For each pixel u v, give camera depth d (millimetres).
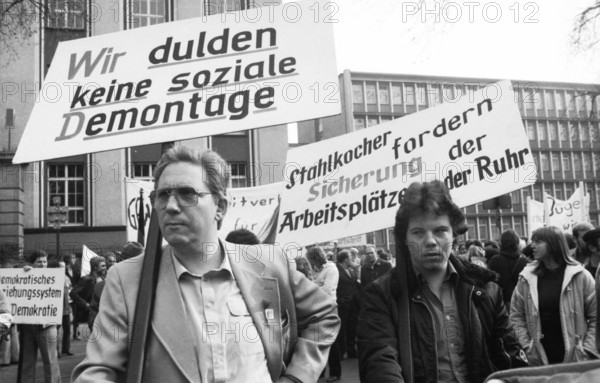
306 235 4516
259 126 2377
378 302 2275
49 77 2525
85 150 2434
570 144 73375
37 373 8367
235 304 1778
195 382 1628
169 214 1749
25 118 19062
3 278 6496
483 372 2203
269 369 1810
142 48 2535
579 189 11016
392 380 2045
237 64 2465
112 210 20312
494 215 71500
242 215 7641
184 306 1729
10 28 15109
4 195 18750
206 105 2438
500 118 3887
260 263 1931
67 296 10180
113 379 1664
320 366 1904
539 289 4031
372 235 54500
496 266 5996
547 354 3982
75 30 19562
